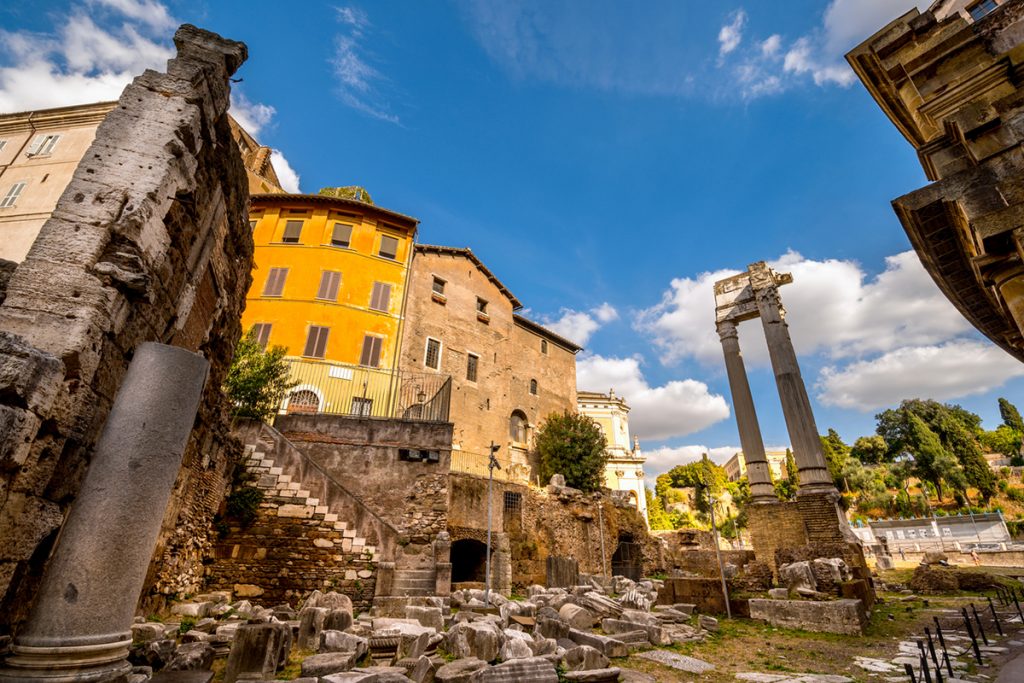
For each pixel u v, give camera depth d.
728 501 66.25
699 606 12.70
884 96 7.05
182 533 9.35
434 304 30.23
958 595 17.92
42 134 19.55
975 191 5.40
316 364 23.73
